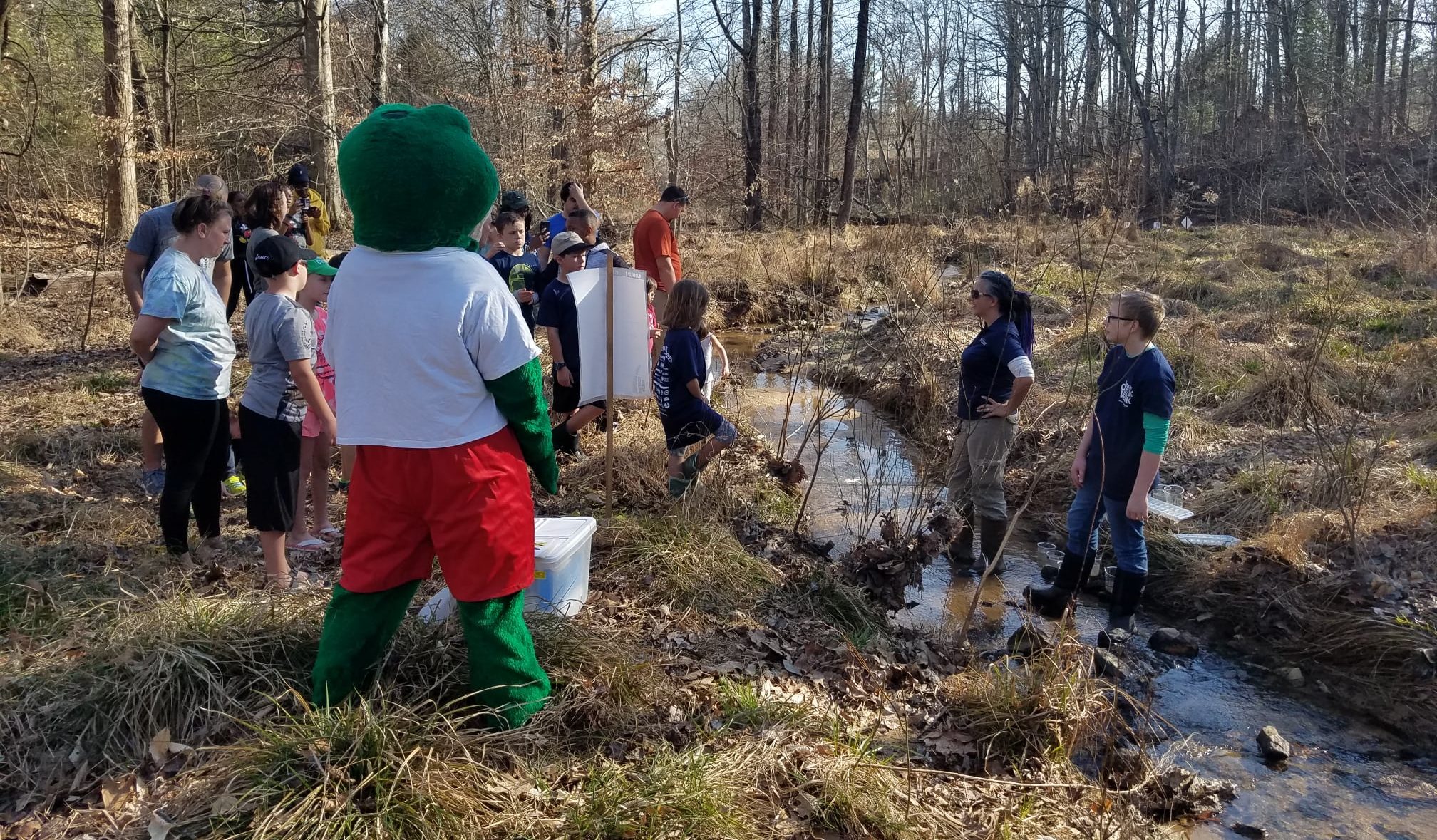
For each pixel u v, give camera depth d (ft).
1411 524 17.84
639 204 57.41
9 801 9.30
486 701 10.27
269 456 13.30
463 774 9.42
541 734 10.32
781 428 27.84
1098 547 18.56
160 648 10.77
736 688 12.12
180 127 65.10
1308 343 29.96
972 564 19.36
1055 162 96.84
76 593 12.98
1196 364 28.89
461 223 9.55
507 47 61.31
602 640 12.35
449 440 9.47
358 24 74.59
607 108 53.26
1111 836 10.53
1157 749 13.12
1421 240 41.47
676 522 16.71
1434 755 13.06
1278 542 17.69
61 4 62.80
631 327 17.65
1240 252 48.21
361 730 9.46
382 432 9.46
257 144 69.67
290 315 12.85
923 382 28.14
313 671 10.49
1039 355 32.73
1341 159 61.82
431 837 8.65
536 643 11.80
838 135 98.43
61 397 23.68
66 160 59.21
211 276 19.24
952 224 46.80
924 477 20.16
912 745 11.98
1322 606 16.34
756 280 47.34
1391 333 31.81
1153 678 14.99
